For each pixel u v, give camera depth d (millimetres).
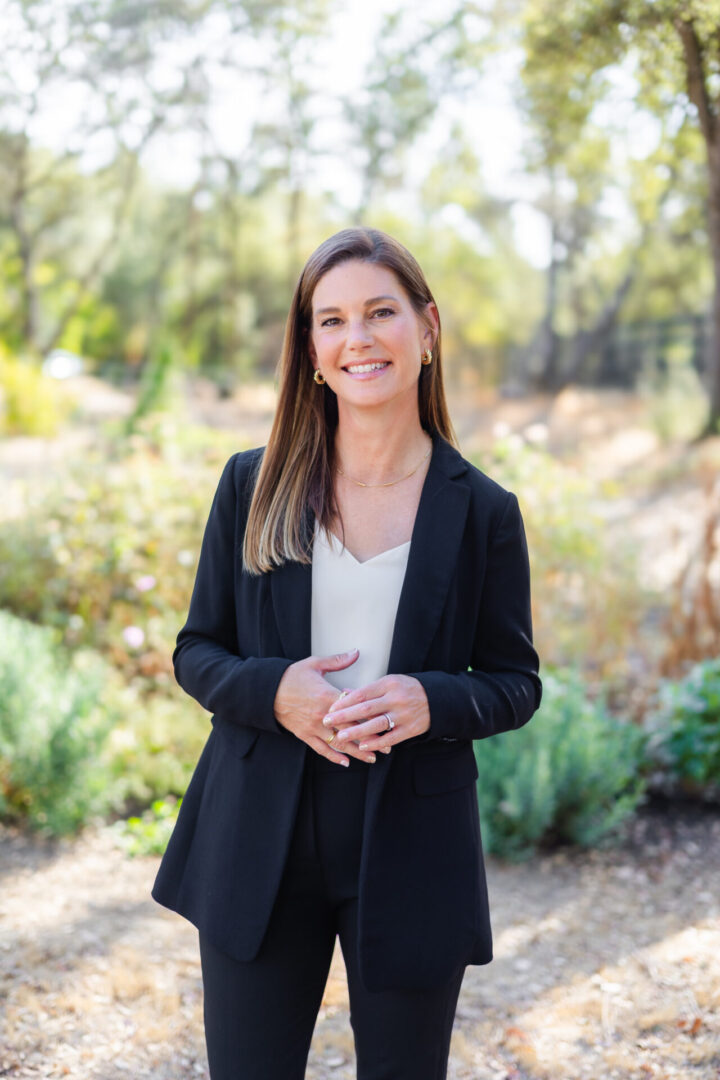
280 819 1536
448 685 1495
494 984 2969
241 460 1711
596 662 5648
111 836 3979
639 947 3191
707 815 4301
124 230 31703
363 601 1585
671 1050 2615
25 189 25391
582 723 4203
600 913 3449
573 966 3074
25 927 3205
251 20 20078
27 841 3920
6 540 6012
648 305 30391
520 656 1654
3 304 27734
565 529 6293
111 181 26641
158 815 4117
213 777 1630
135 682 5258
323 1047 2615
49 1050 2551
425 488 1621
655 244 24203
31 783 3951
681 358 26906
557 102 5441
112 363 32219
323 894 1571
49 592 5910
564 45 4637
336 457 1668
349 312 1542
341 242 1567
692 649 5211
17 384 14844
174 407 14086
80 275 32500
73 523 6078
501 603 1638
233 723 1618
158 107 22422
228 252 32156
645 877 3750
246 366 34031
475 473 1645
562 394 24391
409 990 1490
